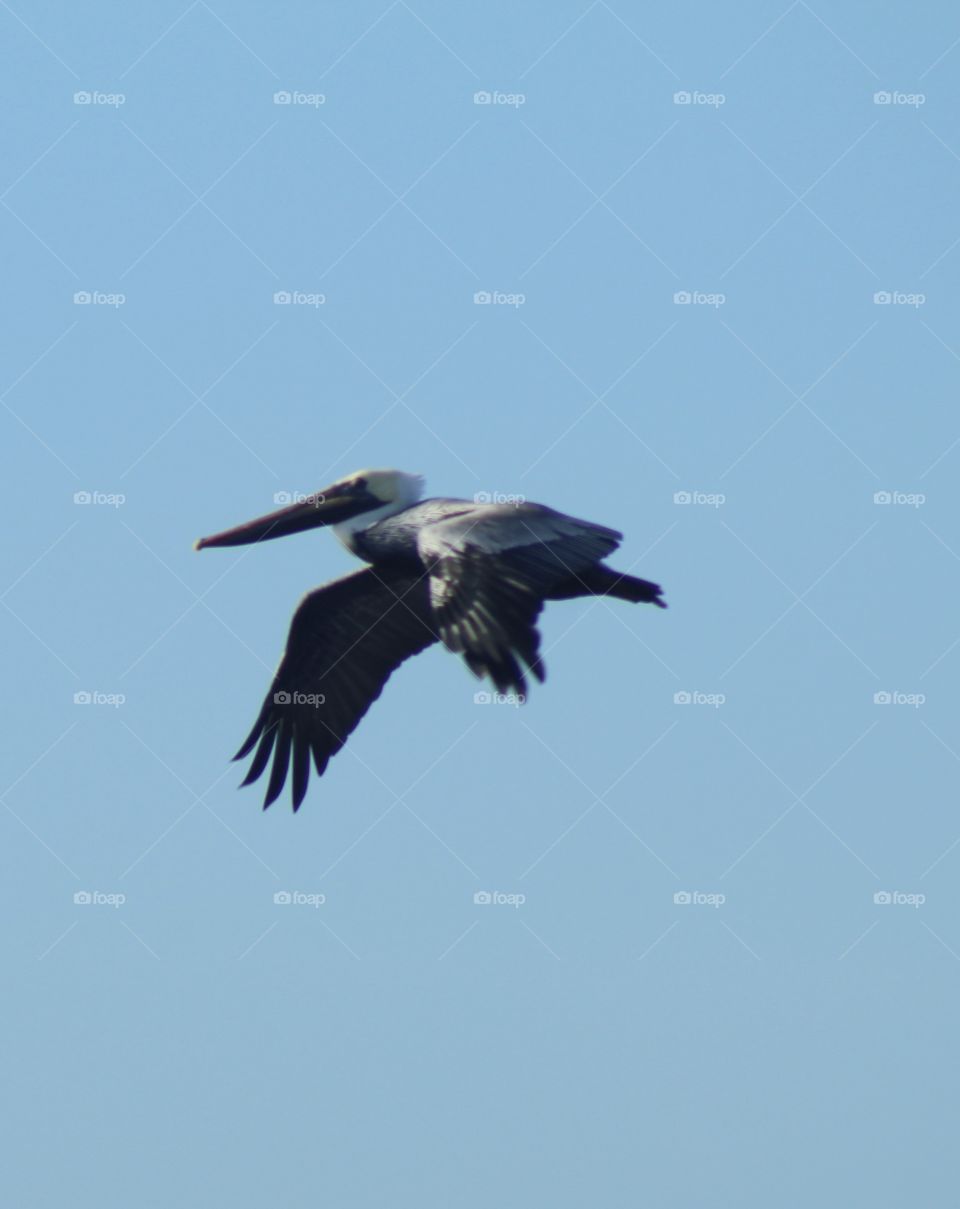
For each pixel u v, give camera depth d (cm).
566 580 1677
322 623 1791
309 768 1786
